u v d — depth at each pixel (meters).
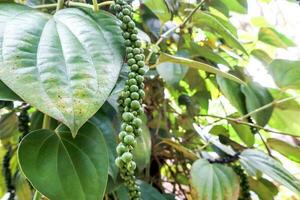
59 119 0.19
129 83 0.23
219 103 0.56
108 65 0.22
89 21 0.24
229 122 0.48
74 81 0.20
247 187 0.41
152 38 0.47
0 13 0.23
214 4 0.50
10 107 0.34
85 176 0.24
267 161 0.39
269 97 0.47
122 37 0.24
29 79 0.19
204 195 0.33
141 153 0.34
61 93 0.19
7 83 0.19
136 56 0.23
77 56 0.21
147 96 0.48
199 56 0.48
